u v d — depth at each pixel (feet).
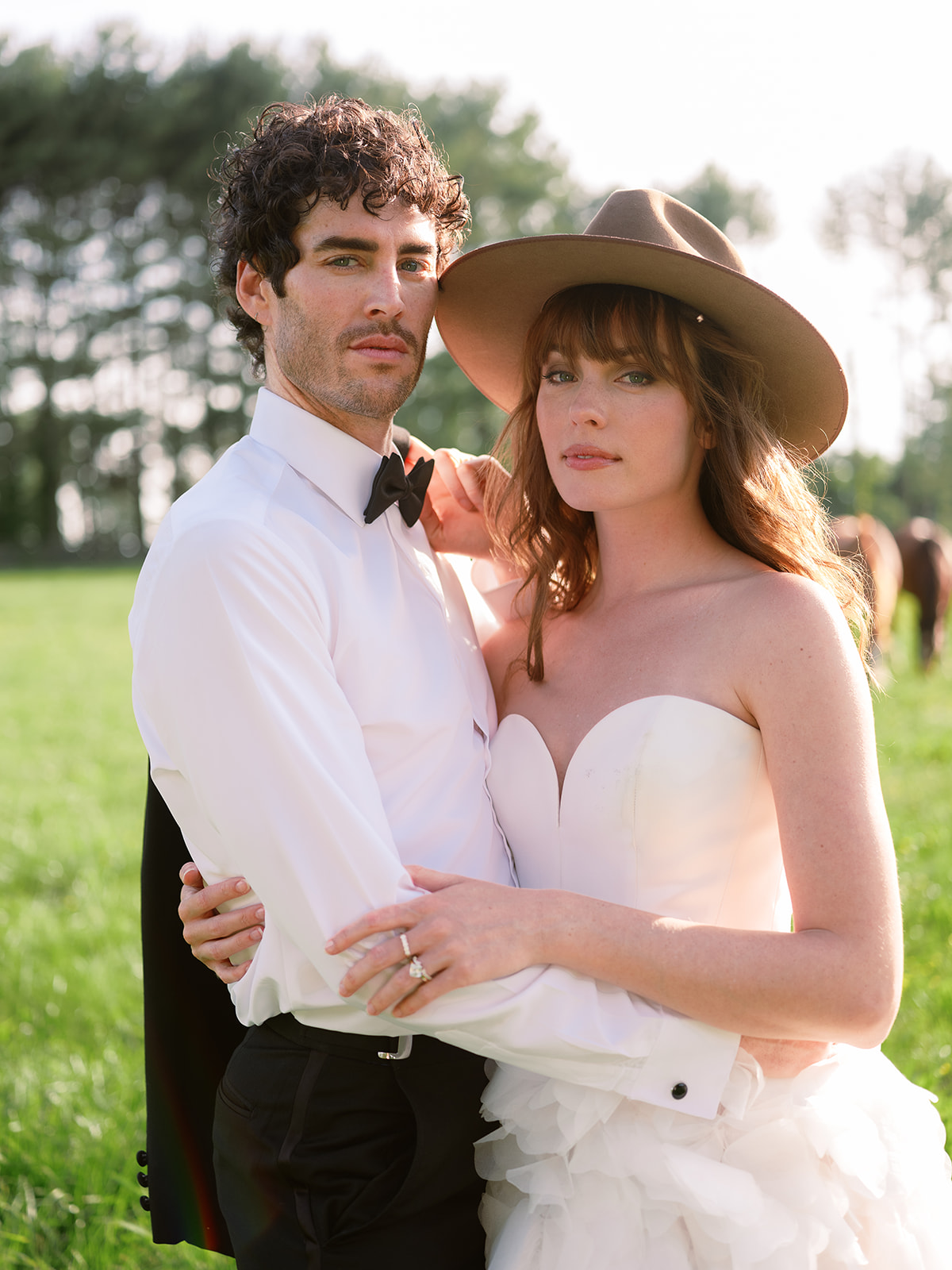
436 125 126.00
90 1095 10.02
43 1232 8.54
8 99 128.57
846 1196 5.31
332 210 6.09
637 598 6.53
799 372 6.68
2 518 135.54
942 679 34.04
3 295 136.46
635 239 6.28
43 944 13.71
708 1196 5.08
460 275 6.87
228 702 5.29
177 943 6.61
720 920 5.82
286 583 5.52
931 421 169.68
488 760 6.49
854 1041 5.14
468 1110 5.77
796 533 6.45
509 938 5.16
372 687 5.88
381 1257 5.53
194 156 127.85
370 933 5.07
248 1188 5.77
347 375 6.18
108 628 55.98
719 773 5.70
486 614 7.59
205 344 137.39
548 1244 5.38
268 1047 5.84
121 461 138.82
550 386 6.55
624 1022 5.24
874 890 5.12
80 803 20.39
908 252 166.61
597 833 5.91
